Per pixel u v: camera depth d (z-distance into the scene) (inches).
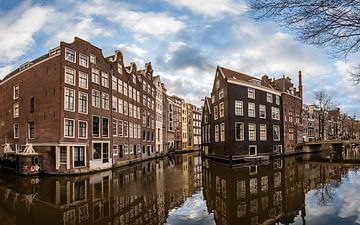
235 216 482.9
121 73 1525.6
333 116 3348.9
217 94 1849.2
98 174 1092.5
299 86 2397.9
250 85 1755.7
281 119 1980.8
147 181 884.6
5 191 725.3
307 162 1504.7
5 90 1446.9
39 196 658.2
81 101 1163.9
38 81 1181.1
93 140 1209.4
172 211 519.5
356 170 1111.6
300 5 192.2
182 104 3535.9
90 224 444.8
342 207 534.6
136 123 1753.2
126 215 492.7
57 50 1126.4
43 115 1140.5
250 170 1145.4
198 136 4097.0
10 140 1358.3
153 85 2186.3
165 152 2637.8
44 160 1085.8
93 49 1253.1
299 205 552.4
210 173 1075.3
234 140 1628.9
